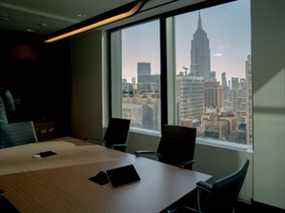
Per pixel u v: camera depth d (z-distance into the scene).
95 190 1.77
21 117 5.28
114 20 2.42
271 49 2.75
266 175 2.85
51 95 5.66
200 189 1.68
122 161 2.46
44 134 5.50
